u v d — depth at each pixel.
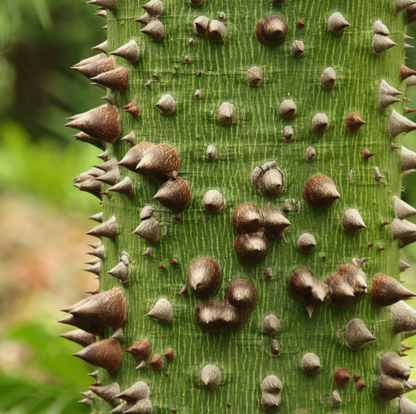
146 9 1.26
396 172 1.31
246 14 1.25
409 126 1.29
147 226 1.27
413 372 1.89
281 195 1.26
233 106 1.25
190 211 1.26
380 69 1.28
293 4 1.25
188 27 1.26
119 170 1.30
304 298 1.26
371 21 1.27
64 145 5.56
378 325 1.28
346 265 1.26
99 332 1.33
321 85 1.26
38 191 4.56
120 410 1.29
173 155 1.26
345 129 1.26
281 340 1.26
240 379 1.26
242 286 1.25
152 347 1.28
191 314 1.26
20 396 1.73
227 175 1.26
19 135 4.76
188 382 1.27
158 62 1.27
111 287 1.31
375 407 1.29
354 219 1.26
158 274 1.27
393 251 1.31
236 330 1.26
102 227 1.30
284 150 1.25
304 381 1.26
